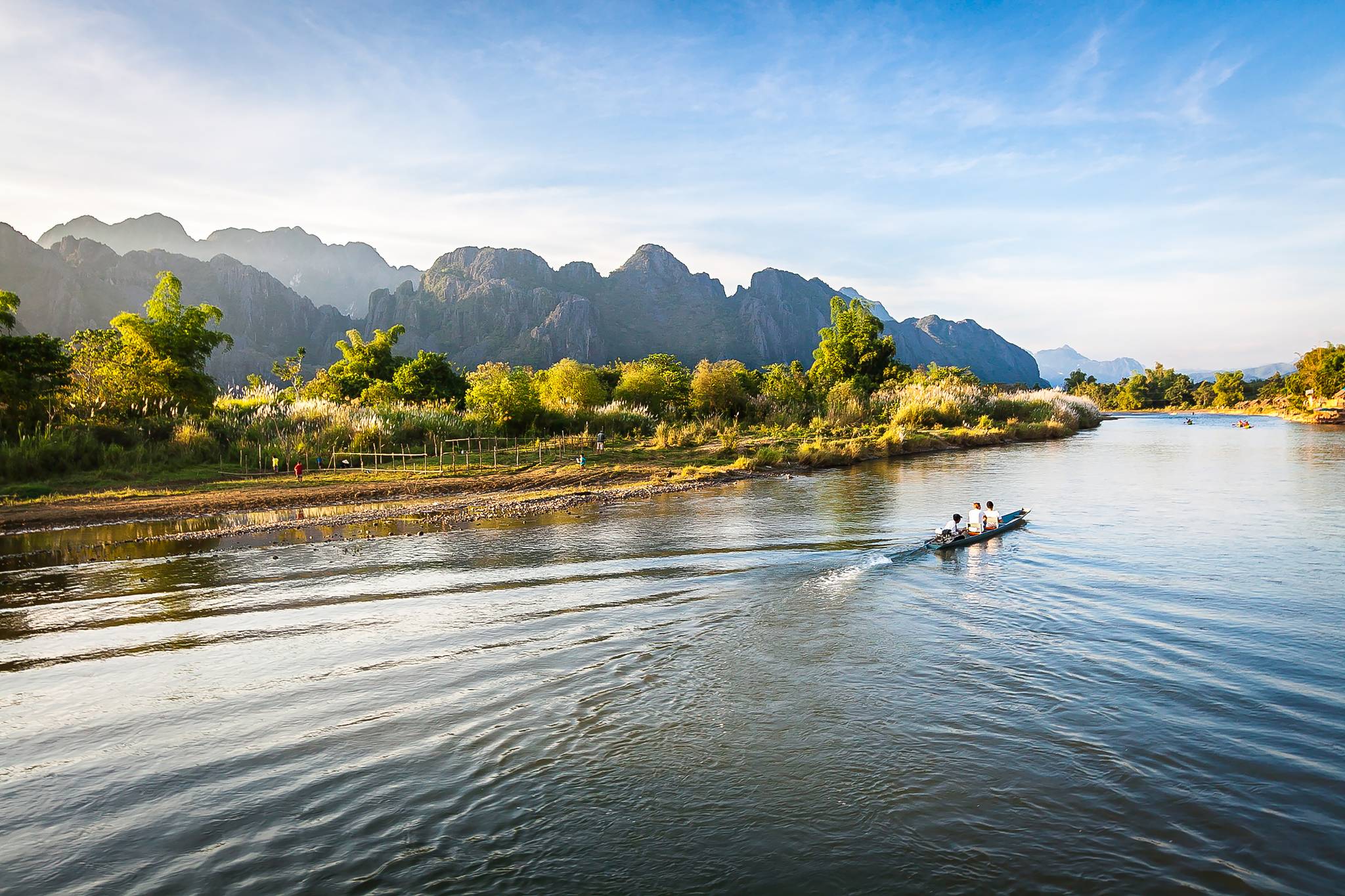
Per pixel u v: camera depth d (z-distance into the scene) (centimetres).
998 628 1156
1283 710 860
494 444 3719
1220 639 1096
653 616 1230
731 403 5534
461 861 614
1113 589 1366
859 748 790
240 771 753
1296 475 3045
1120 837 633
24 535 1956
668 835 648
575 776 743
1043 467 3425
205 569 1570
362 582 1456
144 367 3484
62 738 823
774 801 697
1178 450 4409
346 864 610
